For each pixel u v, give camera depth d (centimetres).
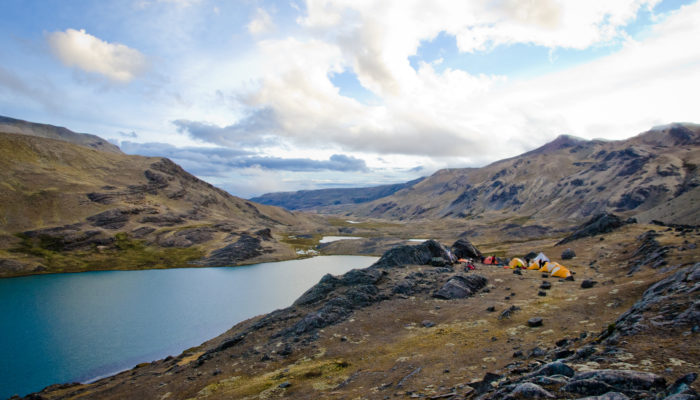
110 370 6556
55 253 18875
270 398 3053
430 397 2145
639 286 3947
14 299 11762
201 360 4875
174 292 13188
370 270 6950
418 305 5369
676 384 1288
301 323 5188
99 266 18275
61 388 5566
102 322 9356
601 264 6638
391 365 3278
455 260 8350
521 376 1866
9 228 19662
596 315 3516
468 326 4166
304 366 3847
